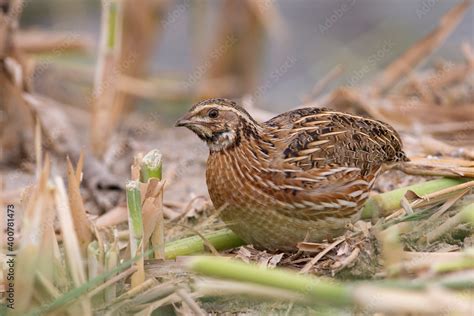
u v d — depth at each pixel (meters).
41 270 8.30
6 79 13.60
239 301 8.53
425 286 7.24
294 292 7.36
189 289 8.34
